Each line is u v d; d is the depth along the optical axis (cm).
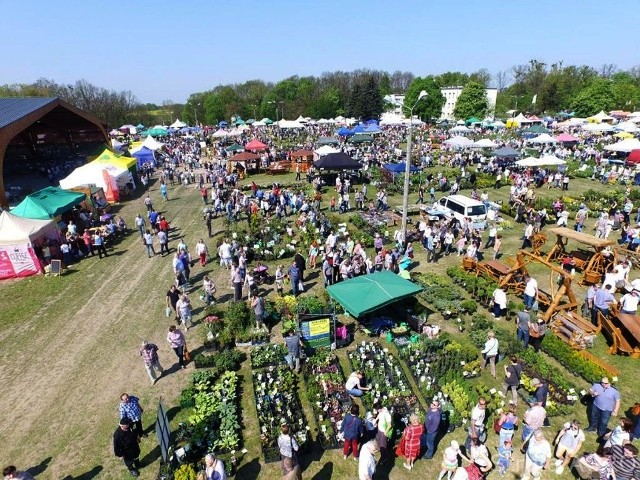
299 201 2873
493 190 3406
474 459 864
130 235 2534
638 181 3384
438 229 2191
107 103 9200
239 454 960
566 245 2220
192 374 1227
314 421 1052
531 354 1263
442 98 9919
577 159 4384
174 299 1528
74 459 964
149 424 1060
